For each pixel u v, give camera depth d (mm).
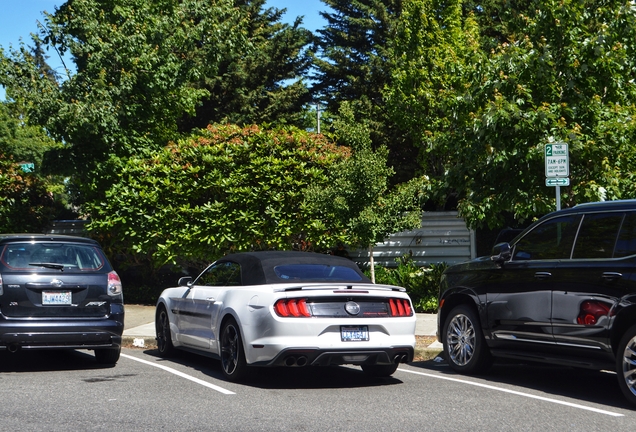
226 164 17344
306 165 17391
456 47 19703
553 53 12336
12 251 9578
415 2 20000
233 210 17078
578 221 8375
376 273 17469
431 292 16625
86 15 18906
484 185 12859
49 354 11594
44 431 6180
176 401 7523
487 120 11758
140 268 19766
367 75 31781
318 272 9180
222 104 34344
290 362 8164
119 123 19047
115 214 17625
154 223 17547
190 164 17438
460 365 9688
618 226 7891
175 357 11180
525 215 13195
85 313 9703
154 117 20469
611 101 12312
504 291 8992
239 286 9117
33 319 9375
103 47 18594
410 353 8758
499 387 8562
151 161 17922
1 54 18656
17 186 20234
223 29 20156
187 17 20547
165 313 11141
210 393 8016
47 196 21188
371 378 9266
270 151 17375
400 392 8180
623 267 7578
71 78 18750
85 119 17859
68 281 9625
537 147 11609
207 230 17172
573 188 12180
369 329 8492
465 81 13539
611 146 11688
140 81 19078
